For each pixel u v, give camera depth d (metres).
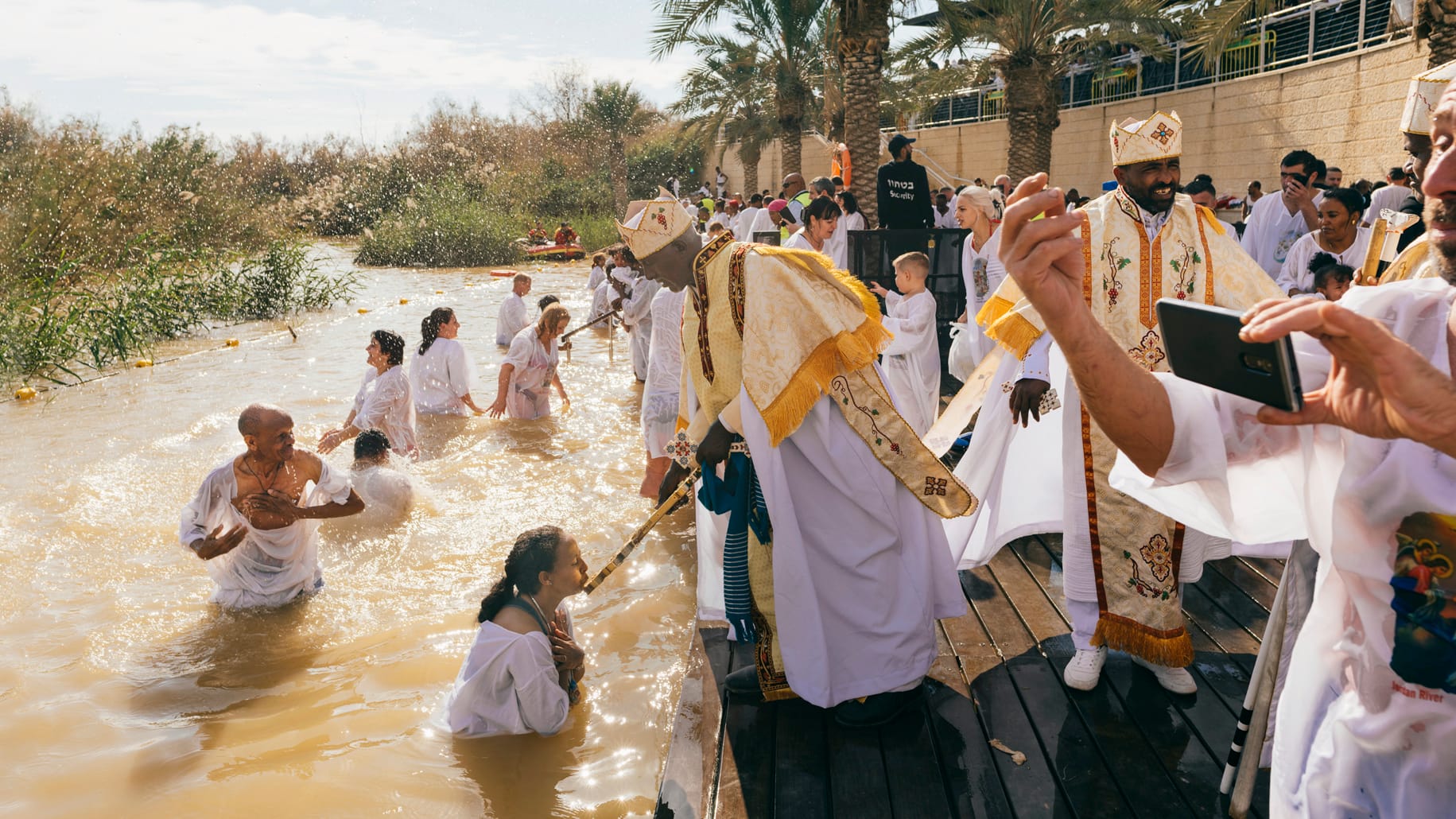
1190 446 1.67
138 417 9.52
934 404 6.98
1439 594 1.45
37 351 12.08
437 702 4.30
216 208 23.73
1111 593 3.65
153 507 6.82
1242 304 3.58
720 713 3.71
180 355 13.18
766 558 3.62
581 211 43.28
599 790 3.67
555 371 9.14
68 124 21.98
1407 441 1.46
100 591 5.45
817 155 38.84
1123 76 25.19
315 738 4.02
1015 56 21.73
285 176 43.72
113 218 20.92
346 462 7.53
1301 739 1.71
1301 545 2.62
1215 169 21.94
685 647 4.76
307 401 10.03
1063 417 3.70
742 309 3.42
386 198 41.72
